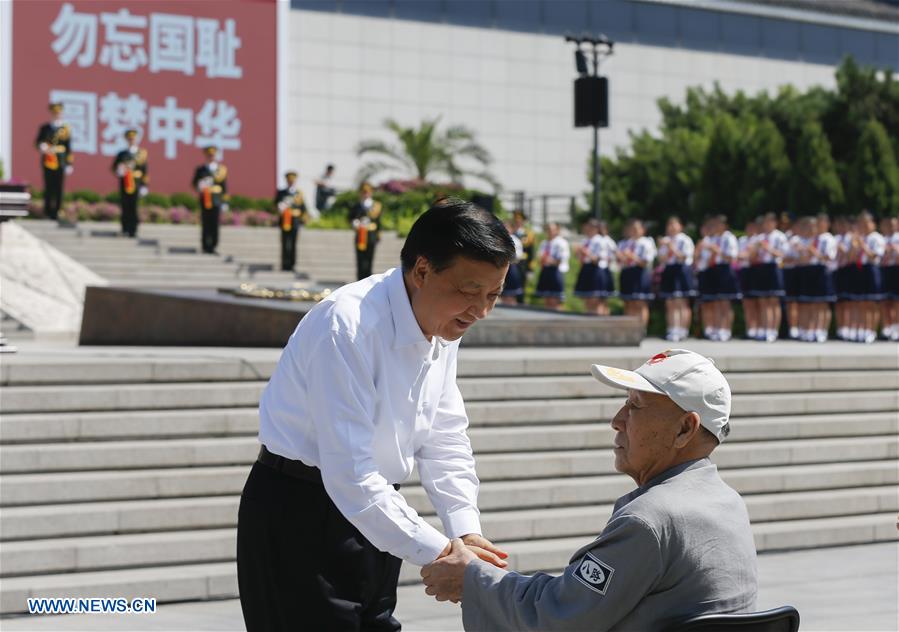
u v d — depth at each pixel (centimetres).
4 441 686
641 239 1738
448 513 326
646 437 276
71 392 722
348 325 293
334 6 3119
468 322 298
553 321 1095
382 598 324
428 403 316
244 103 2792
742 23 3622
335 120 3120
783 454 869
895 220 1692
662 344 1375
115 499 668
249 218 2450
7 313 1617
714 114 2908
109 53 2662
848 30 3759
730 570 267
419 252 289
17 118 2566
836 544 795
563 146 3400
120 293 1212
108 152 2661
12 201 954
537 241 2409
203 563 644
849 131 2506
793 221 2162
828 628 565
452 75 3262
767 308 1650
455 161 3241
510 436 789
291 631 310
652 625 265
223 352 957
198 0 2747
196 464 706
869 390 1005
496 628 284
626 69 3472
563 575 273
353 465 292
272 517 308
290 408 306
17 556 606
